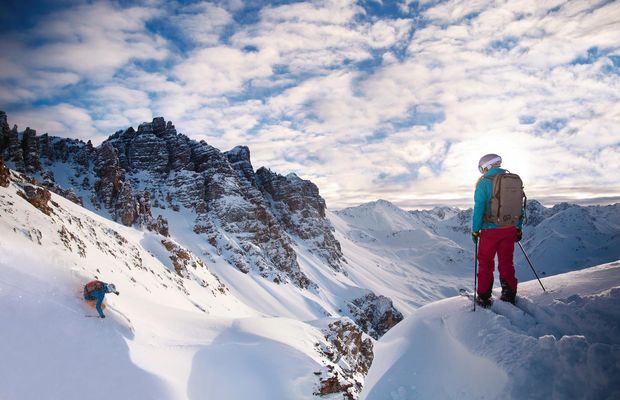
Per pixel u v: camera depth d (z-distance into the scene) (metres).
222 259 111.19
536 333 4.21
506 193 4.95
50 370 8.58
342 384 14.56
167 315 19.75
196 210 131.25
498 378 3.78
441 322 5.08
